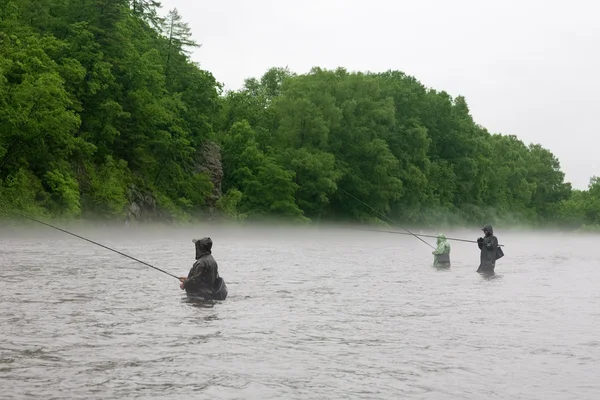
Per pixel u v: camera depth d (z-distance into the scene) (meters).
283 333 11.78
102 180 61.38
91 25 65.38
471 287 20.45
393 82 107.94
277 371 9.02
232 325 12.48
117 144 67.69
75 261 26.17
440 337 11.71
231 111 96.44
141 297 16.06
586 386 8.52
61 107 53.62
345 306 15.48
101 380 8.39
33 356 9.60
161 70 72.44
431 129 108.12
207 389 8.08
